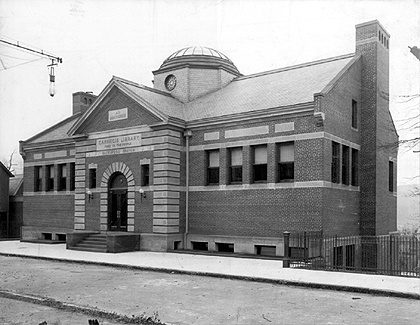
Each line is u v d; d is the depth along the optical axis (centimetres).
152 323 985
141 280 1612
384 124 2711
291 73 2894
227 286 1480
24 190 3653
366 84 2666
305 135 2220
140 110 2695
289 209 2247
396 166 2923
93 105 2900
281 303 1202
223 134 2517
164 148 2564
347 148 2478
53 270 1900
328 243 2158
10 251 2608
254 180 2416
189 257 2252
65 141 3362
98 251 2573
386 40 2795
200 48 3247
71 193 3338
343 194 2378
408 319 1027
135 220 2675
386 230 2719
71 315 1079
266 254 2322
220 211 2497
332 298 1278
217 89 3158
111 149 2831
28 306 1186
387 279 1544
